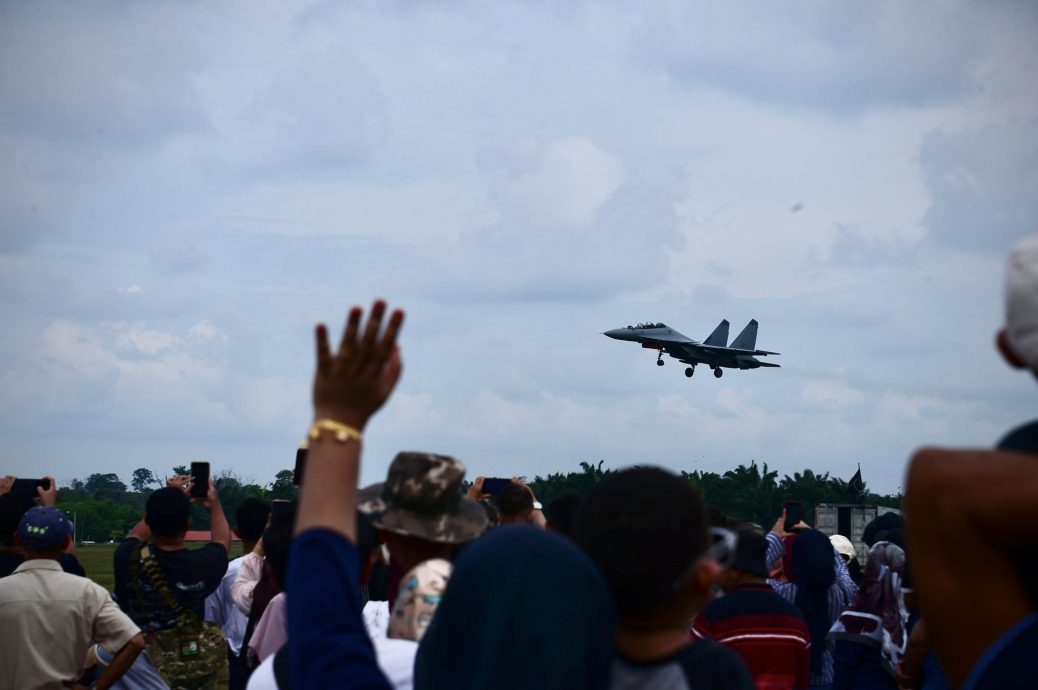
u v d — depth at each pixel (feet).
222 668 23.50
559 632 7.16
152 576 22.54
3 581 20.67
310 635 6.83
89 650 23.81
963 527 6.13
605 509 8.77
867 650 24.02
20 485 26.99
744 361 207.10
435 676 7.48
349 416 7.34
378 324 7.07
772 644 18.38
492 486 25.82
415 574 11.40
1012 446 6.66
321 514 7.25
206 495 25.36
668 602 8.62
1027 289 6.40
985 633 6.05
